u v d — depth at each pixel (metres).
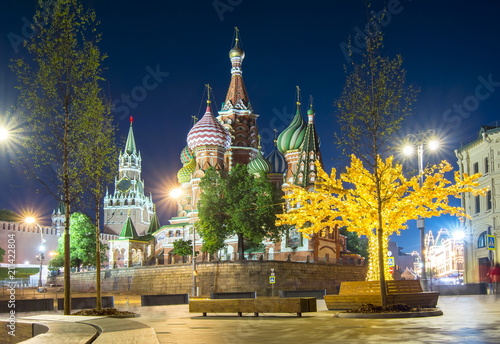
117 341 12.48
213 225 75.12
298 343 13.80
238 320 23.92
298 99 111.44
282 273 72.50
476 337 14.53
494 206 61.88
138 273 83.31
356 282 28.23
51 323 17.62
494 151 62.56
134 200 184.62
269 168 105.69
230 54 120.00
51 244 147.12
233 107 116.31
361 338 14.69
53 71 27.16
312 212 28.77
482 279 65.19
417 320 21.12
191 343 14.31
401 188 26.58
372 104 25.50
